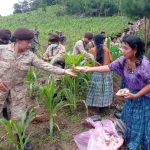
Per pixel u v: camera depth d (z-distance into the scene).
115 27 36.34
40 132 4.76
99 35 5.27
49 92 4.45
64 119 5.14
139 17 16.30
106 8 56.19
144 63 3.74
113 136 4.19
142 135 3.98
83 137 4.39
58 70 4.17
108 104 5.32
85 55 5.31
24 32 3.78
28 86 5.87
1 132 4.90
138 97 3.84
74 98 5.28
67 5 64.62
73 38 26.78
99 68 4.23
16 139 4.25
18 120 4.12
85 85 5.34
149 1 15.12
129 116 4.04
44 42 23.28
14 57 3.88
